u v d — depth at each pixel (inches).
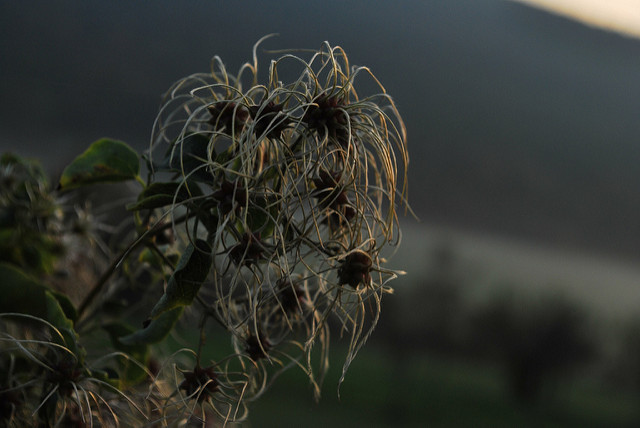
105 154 16.2
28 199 18.8
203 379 15.1
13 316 15.6
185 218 14.6
